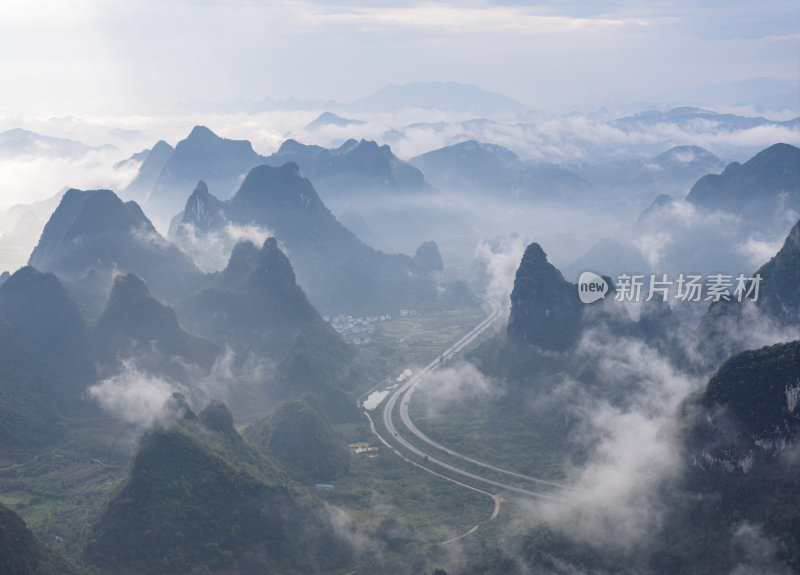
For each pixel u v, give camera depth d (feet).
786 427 640.17
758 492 637.30
